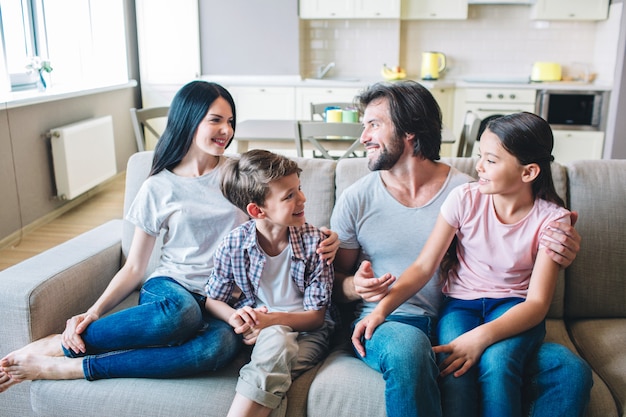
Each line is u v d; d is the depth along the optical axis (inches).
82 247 74.9
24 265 67.6
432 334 61.9
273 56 228.8
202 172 68.9
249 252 60.2
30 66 166.2
